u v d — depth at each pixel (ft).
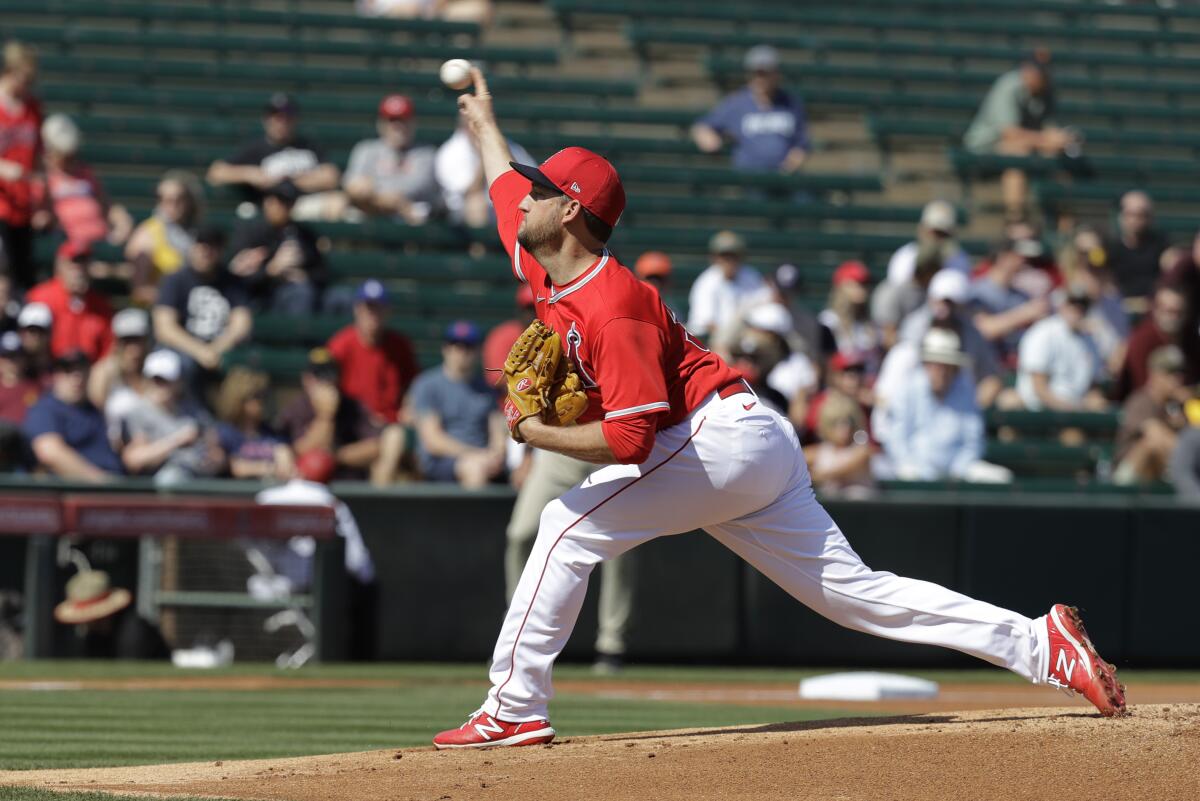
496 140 53.72
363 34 203.92
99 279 141.90
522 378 45.24
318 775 44.09
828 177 183.73
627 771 42.45
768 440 45.98
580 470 92.02
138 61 189.57
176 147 177.37
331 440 114.83
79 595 100.27
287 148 153.17
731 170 181.37
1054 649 47.62
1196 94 219.61
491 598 109.09
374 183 156.97
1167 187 200.03
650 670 106.42
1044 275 152.25
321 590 103.60
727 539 48.60
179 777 45.42
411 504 108.37
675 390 45.80
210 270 130.93
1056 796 39.29
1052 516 114.83
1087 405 142.10
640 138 190.39
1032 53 211.41
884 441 125.39
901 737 45.01
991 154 193.06
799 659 112.37
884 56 218.18
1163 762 42.06
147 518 100.78
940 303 132.67
